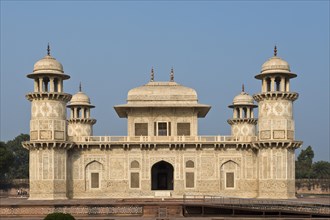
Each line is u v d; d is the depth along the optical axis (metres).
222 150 61.12
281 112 57.81
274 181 57.25
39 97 58.00
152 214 46.50
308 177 121.00
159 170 64.25
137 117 63.56
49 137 57.59
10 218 45.28
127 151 61.06
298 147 58.28
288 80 58.81
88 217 45.03
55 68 58.50
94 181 60.66
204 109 64.50
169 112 63.62
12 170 131.12
